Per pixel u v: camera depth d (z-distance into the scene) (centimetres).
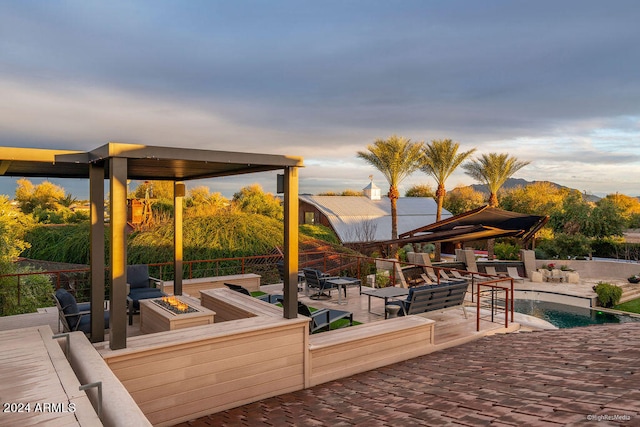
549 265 2014
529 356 596
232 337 546
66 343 479
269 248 1580
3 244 1094
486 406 393
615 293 1560
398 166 2603
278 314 643
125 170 486
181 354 514
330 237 2400
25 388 349
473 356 674
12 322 771
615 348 525
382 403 492
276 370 586
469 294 1594
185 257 1417
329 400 542
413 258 1838
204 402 530
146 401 493
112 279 482
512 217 1561
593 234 2511
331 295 1149
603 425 268
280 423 473
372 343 683
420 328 746
